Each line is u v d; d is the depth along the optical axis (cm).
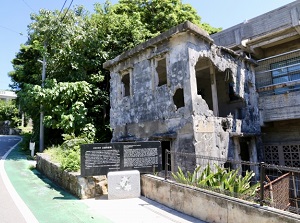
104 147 719
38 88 1402
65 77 1619
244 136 1104
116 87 1283
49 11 1592
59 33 1577
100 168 705
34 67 1878
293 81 1151
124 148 734
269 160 1341
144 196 714
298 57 1257
